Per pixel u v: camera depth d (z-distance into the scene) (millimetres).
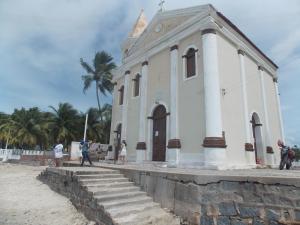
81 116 36125
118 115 19922
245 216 6160
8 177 13117
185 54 13961
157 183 8305
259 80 16438
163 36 15562
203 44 12625
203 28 12820
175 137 13234
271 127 16812
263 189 6062
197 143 12094
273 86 18594
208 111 11617
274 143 16734
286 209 5695
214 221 6492
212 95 11734
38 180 12211
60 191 9734
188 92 13195
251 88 15305
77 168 10602
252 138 13977
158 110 15484
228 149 11906
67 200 8883
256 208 6059
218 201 6570
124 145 16703
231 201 6414
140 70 17641
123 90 20016
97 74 35781
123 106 18625
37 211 7980
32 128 33375
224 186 6594
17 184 11414
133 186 9047
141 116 16234
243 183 6359
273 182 5953
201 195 6793
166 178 7977
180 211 7254
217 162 10852
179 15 15250
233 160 12055
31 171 15648
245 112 13711
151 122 15633
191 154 12242
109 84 35750
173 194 7605
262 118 15734
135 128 16984
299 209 5547
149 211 7484
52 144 35281
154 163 14297
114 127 20094
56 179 10305
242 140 13141
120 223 6328
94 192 7574
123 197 7949
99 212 7043
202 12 13086
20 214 7711
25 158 24047
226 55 13438
